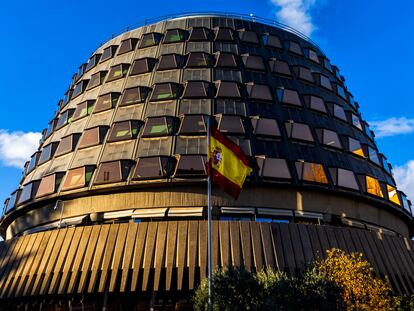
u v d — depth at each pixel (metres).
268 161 33.62
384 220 37.94
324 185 34.09
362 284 23.27
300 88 41.97
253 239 27.58
